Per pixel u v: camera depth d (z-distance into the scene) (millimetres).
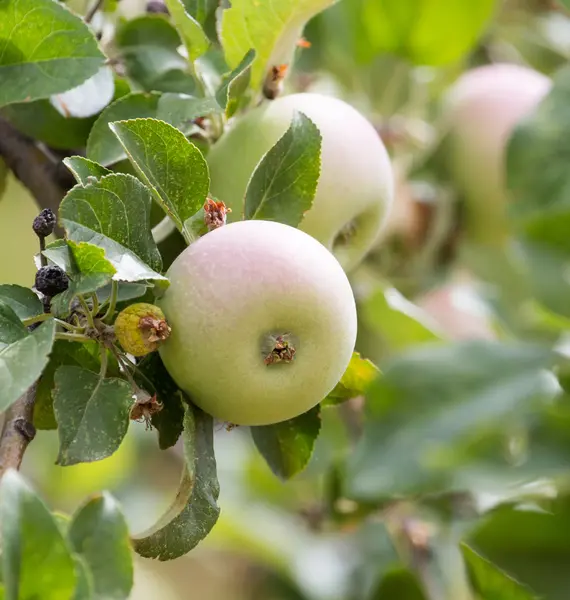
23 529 602
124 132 674
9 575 597
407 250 1134
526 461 826
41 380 692
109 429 649
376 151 736
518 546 818
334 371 673
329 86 1104
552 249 934
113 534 631
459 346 868
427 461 832
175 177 681
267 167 697
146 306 657
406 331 980
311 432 719
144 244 666
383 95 1128
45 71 718
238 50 748
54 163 794
